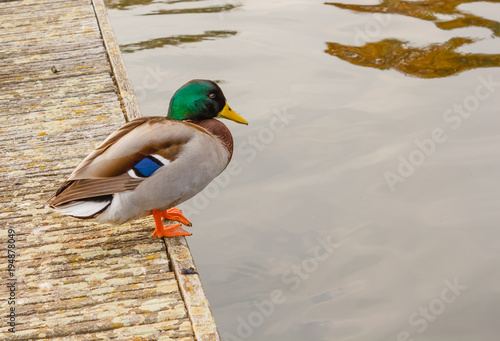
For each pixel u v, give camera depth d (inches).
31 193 155.0
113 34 245.4
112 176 122.6
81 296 122.9
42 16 274.1
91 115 190.1
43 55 233.1
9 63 227.3
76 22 265.1
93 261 132.8
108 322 115.7
